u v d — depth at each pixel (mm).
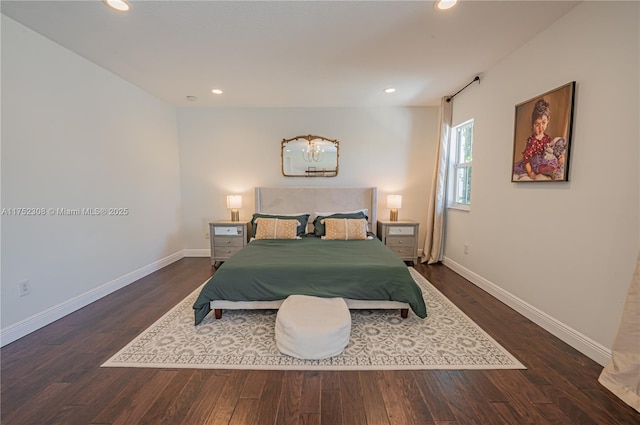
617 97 1670
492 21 2070
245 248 3088
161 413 1414
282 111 4344
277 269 2381
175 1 1828
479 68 2906
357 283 2330
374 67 2855
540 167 2238
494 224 2891
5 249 2039
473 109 3260
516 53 2518
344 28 2146
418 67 2861
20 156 2137
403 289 2311
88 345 2006
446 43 2387
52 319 2352
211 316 2463
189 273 3682
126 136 3250
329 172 4410
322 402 1489
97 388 1578
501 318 2428
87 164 2725
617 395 1502
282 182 4449
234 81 3234
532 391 1562
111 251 3033
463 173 3768
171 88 3473
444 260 4117
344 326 1903
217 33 2221
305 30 2172
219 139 4391
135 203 3414
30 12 1958
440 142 3898
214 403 1481
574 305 1979
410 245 4055
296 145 4387
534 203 2346
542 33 2217
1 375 1680
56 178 2416
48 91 2338
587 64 1851
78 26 2135
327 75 3061
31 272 2207
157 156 3850
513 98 2580
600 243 1788
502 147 2752
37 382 1622
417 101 4027
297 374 1709
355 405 1470
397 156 4395
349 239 3566
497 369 1750
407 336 2137
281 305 2148
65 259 2496
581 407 1446
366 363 1811
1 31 2006
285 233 3611
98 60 2709
